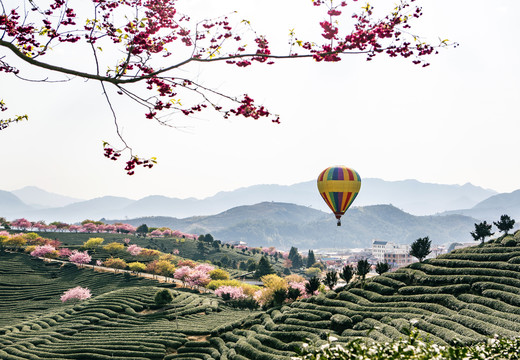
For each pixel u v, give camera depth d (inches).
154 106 374.6
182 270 4399.6
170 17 410.3
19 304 3917.3
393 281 1838.1
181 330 2244.1
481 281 1571.1
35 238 5944.9
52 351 2132.1
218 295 3769.7
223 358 1706.4
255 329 1879.9
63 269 5118.1
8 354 2133.4
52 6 367.9
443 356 376.2
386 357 359.6
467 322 1302.9
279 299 2255.2
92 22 377.4
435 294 1584.6
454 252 1984.5
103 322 2684.5
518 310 1302.9
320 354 376.5
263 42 393.7
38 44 379.2
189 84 379.9
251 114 398.9
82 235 7637.8
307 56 380.2
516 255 1695.4
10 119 548.4
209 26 393.1
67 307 3314.5
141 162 378.0
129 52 376.2
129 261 5698.8
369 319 1503.4
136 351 2007.9
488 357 454.9
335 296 1913.1
